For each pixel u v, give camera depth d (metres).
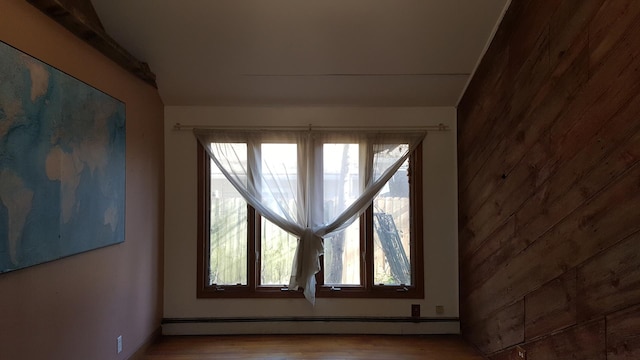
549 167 1.97
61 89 1.81
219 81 3.04
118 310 2.42
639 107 1.43
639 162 1.43
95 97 2.12
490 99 2.65
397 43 2.70
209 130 3.25
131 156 2.61
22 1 1.57
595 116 1.65
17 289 1.55
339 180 3.29
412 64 2.88
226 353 2.85
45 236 1.69
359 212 3.23
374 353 2.86
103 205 2.20
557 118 1.90
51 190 1.74
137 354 2.69
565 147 1.84
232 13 2.45
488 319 2.69
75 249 1.92
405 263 3.31
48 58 1.74
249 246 3.30
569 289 1.82
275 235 3.34
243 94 3.18
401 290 3.29
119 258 2.43
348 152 3.31
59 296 1.82
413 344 3.04
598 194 1.63
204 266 3.28
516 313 2.30
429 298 3.29
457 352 2.87
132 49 2.71
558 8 1.89
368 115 3.31
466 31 2.59
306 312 3.28
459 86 3.10
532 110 2.12
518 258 2.28
